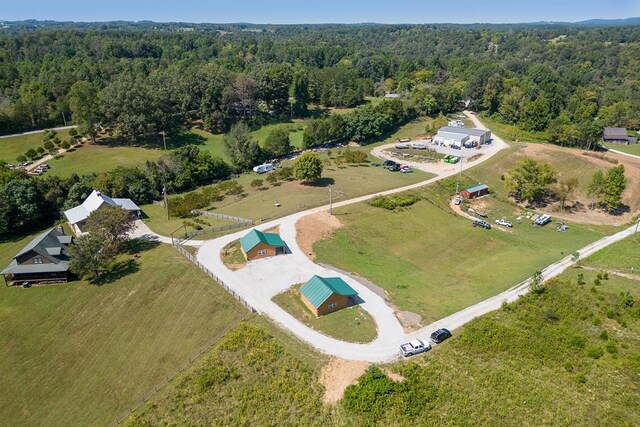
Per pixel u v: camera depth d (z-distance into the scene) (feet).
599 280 203.62
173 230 265.75
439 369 147.02
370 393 135.95
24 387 165.27
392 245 254.47
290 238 246.27
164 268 219.41
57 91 501.97
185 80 497.05
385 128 485.97
